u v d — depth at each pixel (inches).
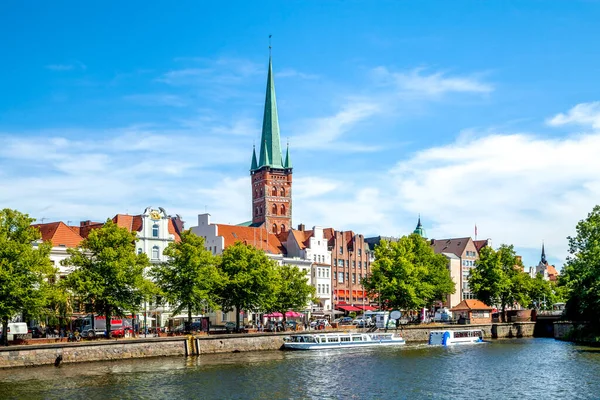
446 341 5123.0
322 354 4261.8
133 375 3201.3
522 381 3152.1
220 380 3110.2
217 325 5374.0
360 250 7199.8
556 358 4037.9
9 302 3312.0
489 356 4202.8
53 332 4087.1
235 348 4276.6
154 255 5152.6
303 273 5108.3
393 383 3097.9
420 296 5693.9
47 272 3491.6
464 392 2883.9
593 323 5378.9
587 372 3412.9
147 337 3966.5
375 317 5516.7
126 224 5196.9
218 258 4557.1
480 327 6087.6
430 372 3442.4
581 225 5221.5
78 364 3486.7
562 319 5935.0
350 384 3063.5
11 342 3427.7
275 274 4722.0
